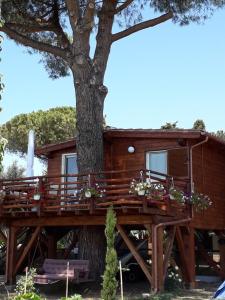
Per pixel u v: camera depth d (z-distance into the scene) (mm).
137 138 17891
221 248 19453
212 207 18125
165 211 14516
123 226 16859
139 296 13789
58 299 13484
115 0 17516
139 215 14312
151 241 14195
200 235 21250
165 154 17328
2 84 8188
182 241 15914
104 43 17344
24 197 15430
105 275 9422
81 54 16906
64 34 18203
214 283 18500
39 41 19094
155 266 13945
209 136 16609
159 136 17172
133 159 17859
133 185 13742
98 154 16578
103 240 16172
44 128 38344
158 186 14188
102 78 17234
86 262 15211
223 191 19375
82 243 16094
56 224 15531
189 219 15648
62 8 18547
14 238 16391
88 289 15109
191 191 16266
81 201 14594
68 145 19328
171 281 15789
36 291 14570
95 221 14867
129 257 18422
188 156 16641
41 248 18875
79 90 16875
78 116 16828
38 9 18594
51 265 15500
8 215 15727
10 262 16219
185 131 16500
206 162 17938
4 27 17266
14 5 18078
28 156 19062
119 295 14102
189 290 15516
